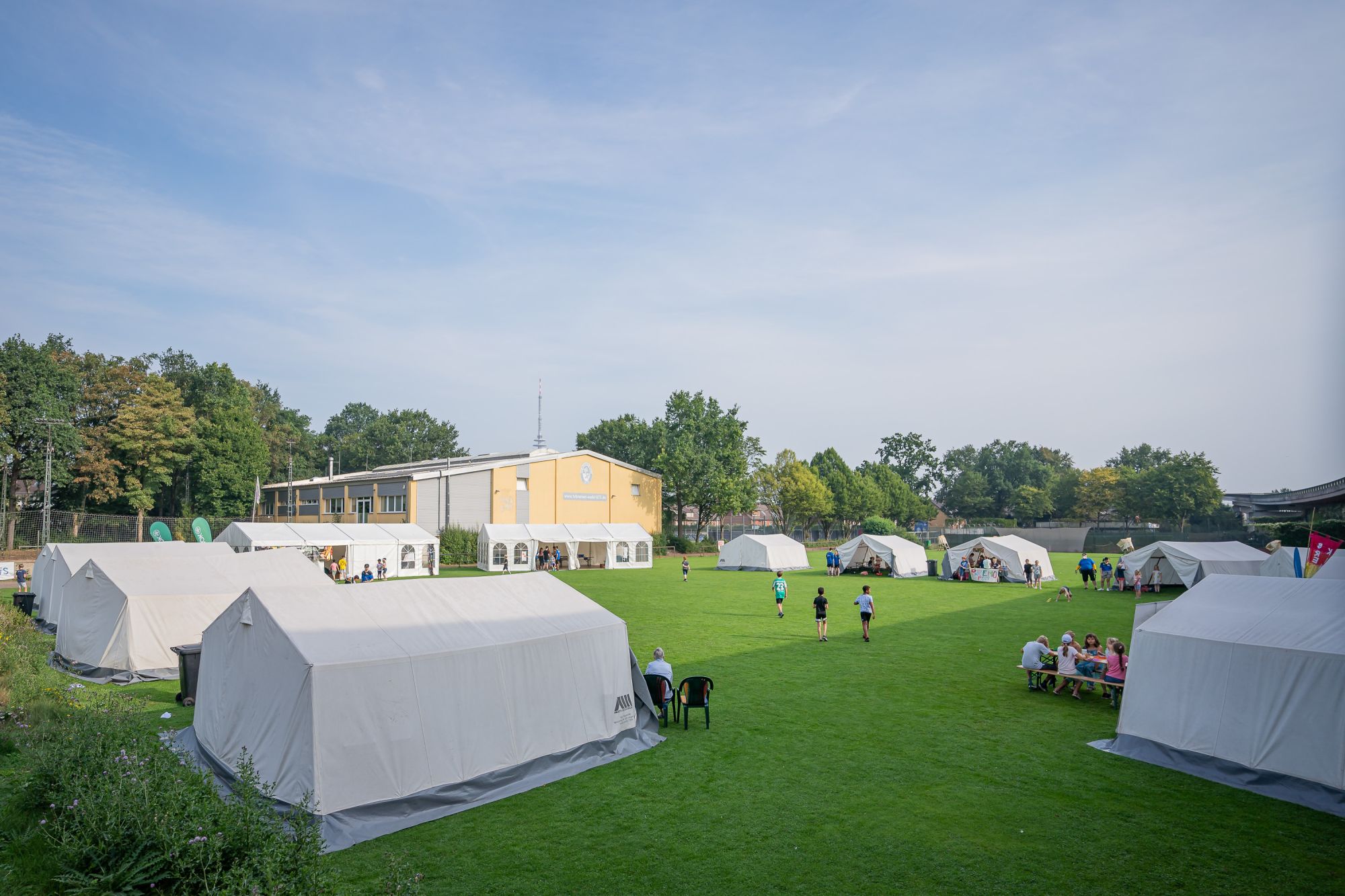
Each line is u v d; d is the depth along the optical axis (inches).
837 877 334.0
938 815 403.5
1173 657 501.4
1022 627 1062.4
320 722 380.5
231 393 3075.8
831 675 743.1
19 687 585.9
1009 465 5521.7
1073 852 358.6
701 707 581.9
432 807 408.8
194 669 633.0
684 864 346.3
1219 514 3681.1
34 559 1875.0
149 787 323.9
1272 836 376.8
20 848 321.1
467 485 2293.3
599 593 1518.2
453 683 435.8
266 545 1668.3
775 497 3681.1
